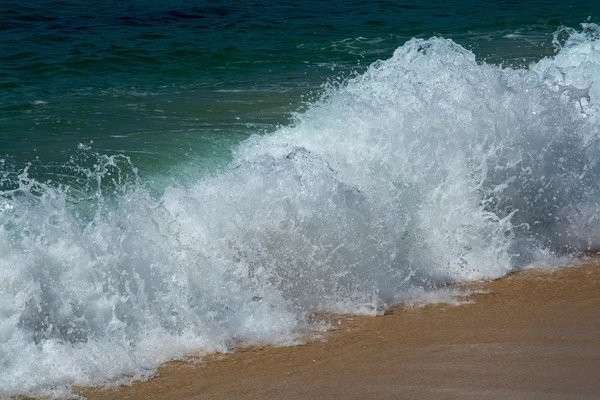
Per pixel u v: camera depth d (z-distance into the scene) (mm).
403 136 9984
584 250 10062
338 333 7805
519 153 10219
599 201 10719
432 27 30312
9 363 6965
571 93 11086
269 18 31141
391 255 8961
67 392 6695
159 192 11352
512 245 9820
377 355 7297
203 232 8375
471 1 38062
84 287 7551
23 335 7188
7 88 18453
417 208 9547
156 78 20156
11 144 13453
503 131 10250
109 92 18203
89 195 10938
